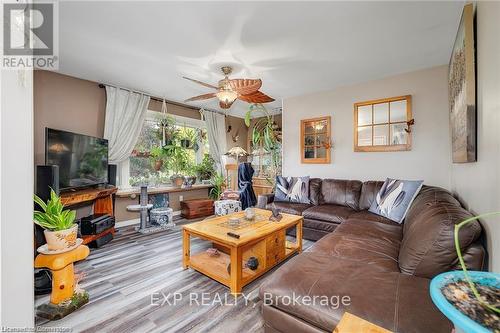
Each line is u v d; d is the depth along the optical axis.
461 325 0.46
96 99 3.46
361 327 0.79
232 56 2.54
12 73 0.84
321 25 1.97
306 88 3.69
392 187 2.63
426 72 2.91
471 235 1.11
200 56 2.54
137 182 4.09
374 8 1.75
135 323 1.49
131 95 3.75
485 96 1.17
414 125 3.00
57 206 1.67
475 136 1.34
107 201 3.29
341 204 3.25
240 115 5.68
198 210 4.34
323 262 1.43
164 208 3.97
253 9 1.76
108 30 2.05
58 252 1.57
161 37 2.17
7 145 0.82
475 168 1.39
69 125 3.18
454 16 1.84
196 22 1.93
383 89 3.23
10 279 0.82
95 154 3.12
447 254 1.15
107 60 2.67
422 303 0.98
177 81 3.35
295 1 1.67
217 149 5.26
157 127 4.28
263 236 1.98
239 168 4.37
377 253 1.61
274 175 5.19
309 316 1.07
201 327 1.45
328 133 3.76
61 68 2.91
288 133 4.28
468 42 1.37
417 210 1.79
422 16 1.85
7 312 0.81
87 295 1.71
